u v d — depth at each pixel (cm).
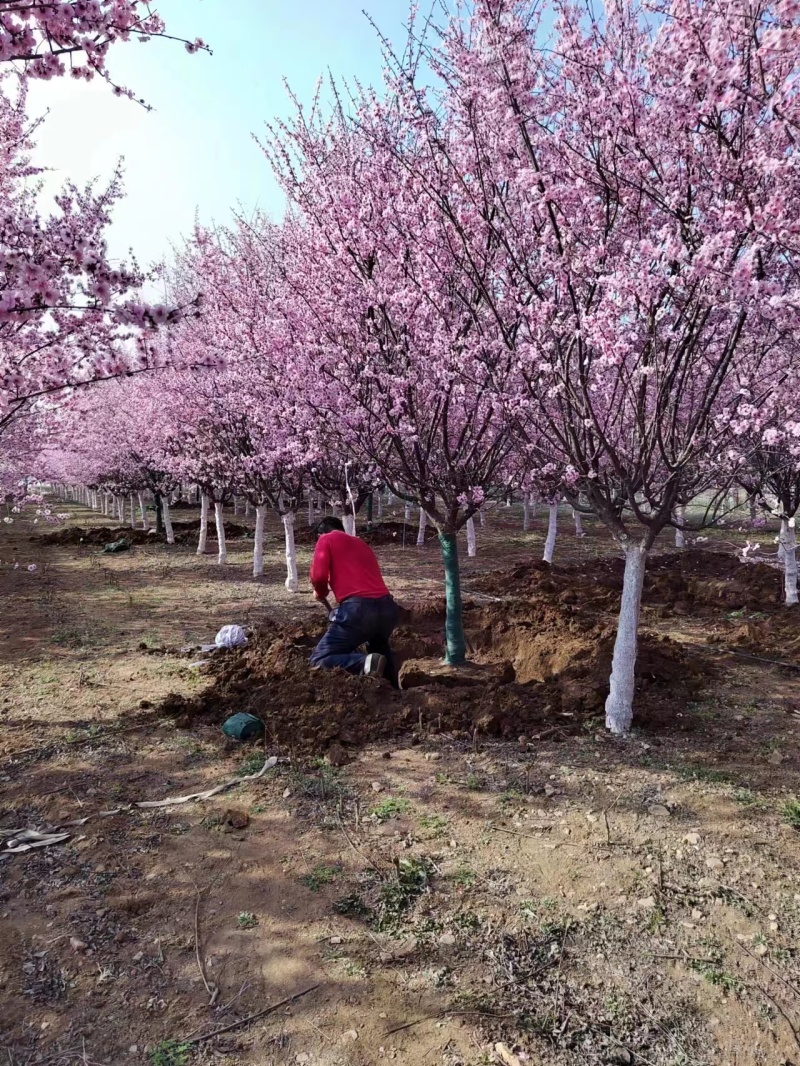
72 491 4484
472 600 917
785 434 383
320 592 612
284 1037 243
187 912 310
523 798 402
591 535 1736
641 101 358
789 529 870
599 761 445
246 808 398
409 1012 253
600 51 359
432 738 484
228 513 2831
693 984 263
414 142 484
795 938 284
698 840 353
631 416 499
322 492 930
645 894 313
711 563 1183
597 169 392
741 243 346
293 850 355
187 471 1248
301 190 583
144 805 402
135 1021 251
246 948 287
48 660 703
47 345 421
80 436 1382
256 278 820
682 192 386
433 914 304
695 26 295
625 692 486
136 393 1443
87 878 336
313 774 437
